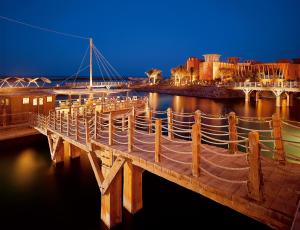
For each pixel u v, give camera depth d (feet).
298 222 13.38
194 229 34.22
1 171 52.49
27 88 97.50
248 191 18.72
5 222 35.60
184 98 211.41
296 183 21.25
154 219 35.96
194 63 281.95
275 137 25.76
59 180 49.01
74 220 36.01
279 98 149.59
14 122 67.67
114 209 32.63
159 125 26.50
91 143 36.65
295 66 215.31
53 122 54.60
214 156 28.63
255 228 35.04
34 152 63.98
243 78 225.56
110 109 84.02
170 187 47.26
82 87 123.75
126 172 34.58
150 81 361.92
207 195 21.20
